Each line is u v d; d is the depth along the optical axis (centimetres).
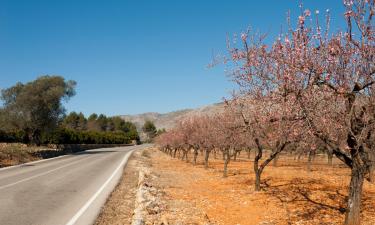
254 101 1278
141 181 2041
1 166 2927
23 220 1074
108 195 1609
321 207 1520
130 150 7412
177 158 5756
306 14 996
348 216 1062
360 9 936
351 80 966
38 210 1220
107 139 10150
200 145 3891
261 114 1238
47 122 5441
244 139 2686
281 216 1378
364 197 1762
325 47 964
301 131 1041
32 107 5303
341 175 2784
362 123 1009
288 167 3700
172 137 5522
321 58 966
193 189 2053
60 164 3256
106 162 3719
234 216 1379
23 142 5991
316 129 999
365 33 942
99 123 16100
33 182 1936
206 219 1291
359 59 956
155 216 1262
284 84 998
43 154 4159
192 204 1580
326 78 945
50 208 1264
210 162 4647
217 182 2402
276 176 2686
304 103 972
